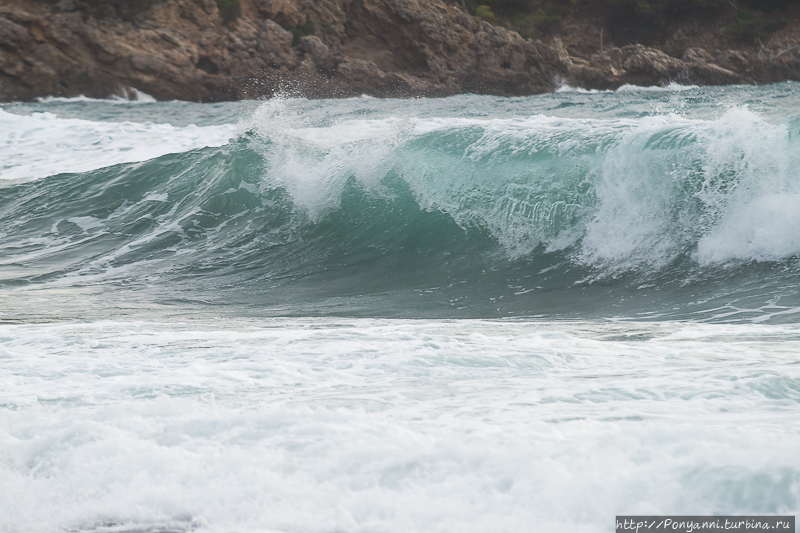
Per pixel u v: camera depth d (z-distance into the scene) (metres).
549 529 6.95
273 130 51.81
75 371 16.78
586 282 33.53
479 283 34.62
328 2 175.12
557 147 40.59
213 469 9.05
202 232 44.31
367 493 8.05
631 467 7.91
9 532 8.02
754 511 6.87
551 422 10.79
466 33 188.62
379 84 171.75
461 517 7.36
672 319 26.52
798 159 34.16
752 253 32.88
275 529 7.61
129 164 54.22
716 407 11.63
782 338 20.39
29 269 39.12
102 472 9.24
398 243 40.25
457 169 42.66
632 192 37.25
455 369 16.22
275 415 11.02
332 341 20.05
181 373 16.31
